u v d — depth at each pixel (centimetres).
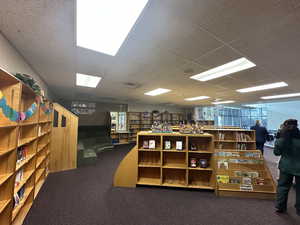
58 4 124
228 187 244
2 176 137
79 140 561
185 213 196
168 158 284
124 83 402
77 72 303
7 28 155
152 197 236
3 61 167
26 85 166
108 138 679
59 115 363
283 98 613
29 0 119
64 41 184
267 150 643
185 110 1094
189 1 123
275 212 200
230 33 167
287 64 249
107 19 145
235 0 121
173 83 395
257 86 411
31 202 211
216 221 182
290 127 195
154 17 142
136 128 839
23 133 207
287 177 196
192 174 277
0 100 128
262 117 962
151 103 874
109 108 786
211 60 241
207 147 276
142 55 225
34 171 214
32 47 198
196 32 166
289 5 124
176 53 218
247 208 208
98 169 377
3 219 139
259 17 139
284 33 163
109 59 240
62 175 331
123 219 183
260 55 217
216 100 708
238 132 427
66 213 193
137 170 272
